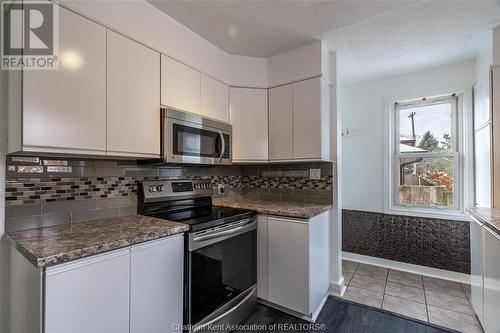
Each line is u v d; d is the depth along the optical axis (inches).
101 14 53.7
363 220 124.3
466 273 100.3
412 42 85.4
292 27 75.7
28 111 43.3
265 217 81.7
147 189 74.8
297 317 77.2
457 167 105.8
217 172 106.0
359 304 84.7
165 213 75.8
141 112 61.7
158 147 65.6
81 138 50.1
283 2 63.9
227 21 72.2
